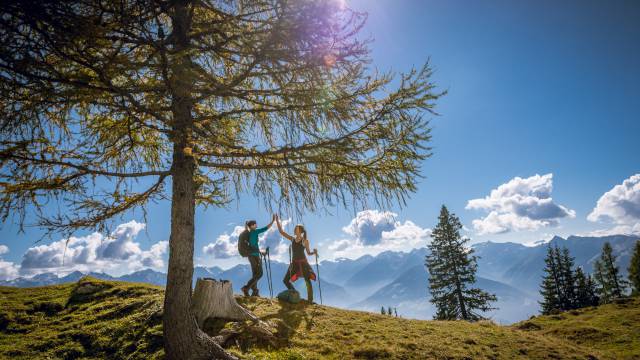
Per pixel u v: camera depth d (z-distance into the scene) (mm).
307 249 11562
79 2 3852
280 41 4660
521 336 11039
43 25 3787
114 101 4734
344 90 5734
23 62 3727
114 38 4500
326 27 4570
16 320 11477
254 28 5352
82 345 8805
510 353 9211
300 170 5906
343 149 5449
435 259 39094
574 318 22078
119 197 6004
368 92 5594
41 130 4719
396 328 9883
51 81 4141
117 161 6773
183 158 6426
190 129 5395
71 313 11961
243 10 5484
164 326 6129
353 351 7711
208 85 5461
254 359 6672
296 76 5195
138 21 4391
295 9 4438
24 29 3865
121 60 4352
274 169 6250
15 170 4824
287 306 10562
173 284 6156
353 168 5781
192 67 4797
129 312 10516
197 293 8516
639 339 15914
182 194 6336
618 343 16000
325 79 5328
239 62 5938
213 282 8578
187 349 6043
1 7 3502
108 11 4082
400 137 5453
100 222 5852
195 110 6945
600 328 18391
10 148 4410
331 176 5852
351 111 5562
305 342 7934
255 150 5992
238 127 6820
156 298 11156
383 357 7582
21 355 8555
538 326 21016
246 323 8148
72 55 4125
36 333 10203
